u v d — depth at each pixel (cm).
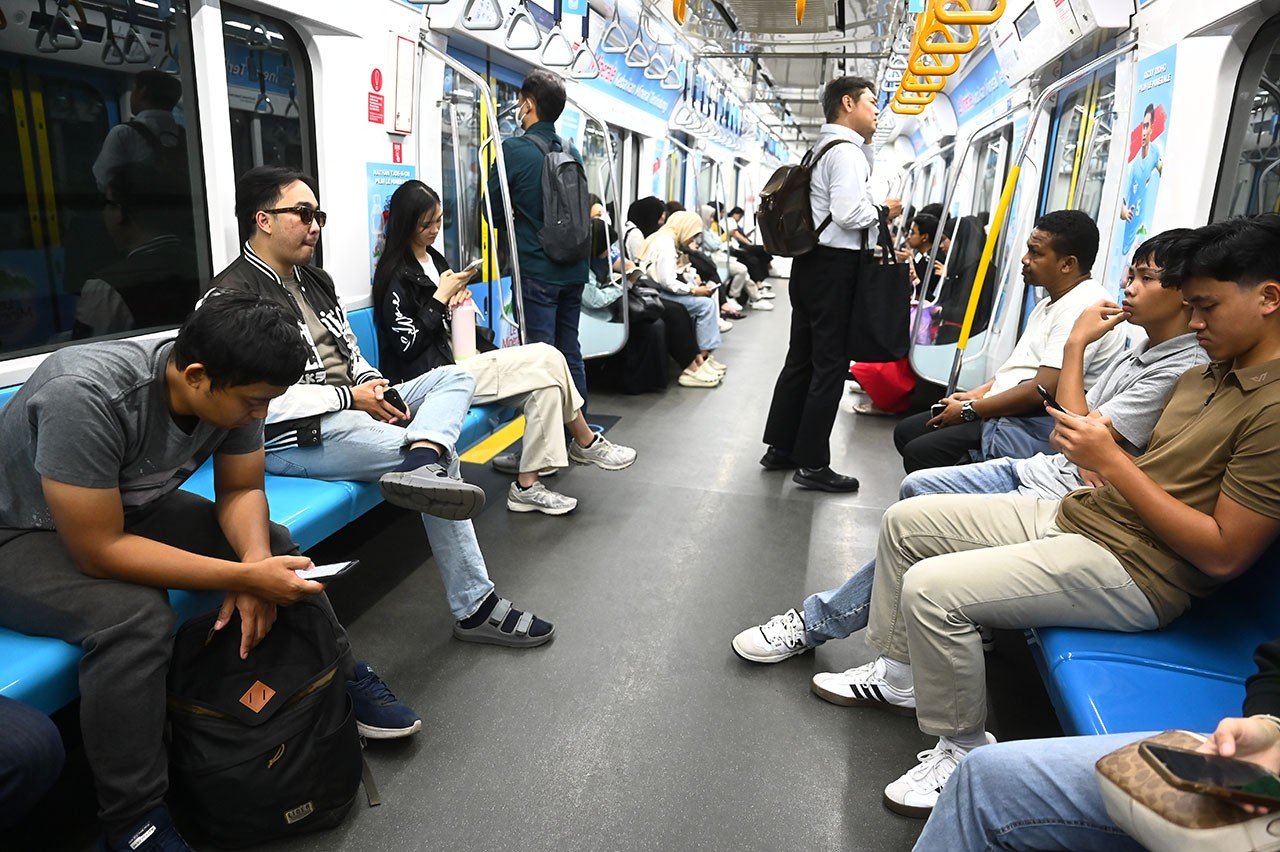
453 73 459
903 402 621
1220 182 309
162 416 181
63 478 167
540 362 384
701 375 713
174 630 179
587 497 428
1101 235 393
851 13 523
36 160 249
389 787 212
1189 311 227
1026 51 498
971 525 228
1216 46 301
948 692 203
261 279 278
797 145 2383
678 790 215
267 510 210
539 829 199
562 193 427
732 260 1295
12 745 147
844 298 425
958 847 147
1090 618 194
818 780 221
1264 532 165
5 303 245
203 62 295
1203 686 175
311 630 194
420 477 246
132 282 284
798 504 431
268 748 180
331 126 361
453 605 279
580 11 572
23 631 177
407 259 372
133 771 170
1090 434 177
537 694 255
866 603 263
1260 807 104
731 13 540
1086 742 143
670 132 1008
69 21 253
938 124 867
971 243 581
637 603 316
